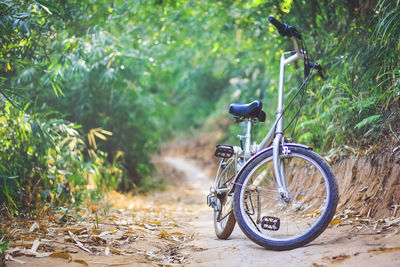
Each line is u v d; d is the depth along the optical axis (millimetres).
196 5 6793
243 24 6758
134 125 9172
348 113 4469
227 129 15883
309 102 5445
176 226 4566
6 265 2496
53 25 5316
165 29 7445
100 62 6477
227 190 3553
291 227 3730
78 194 5203
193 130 21688
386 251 2406
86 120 7973
